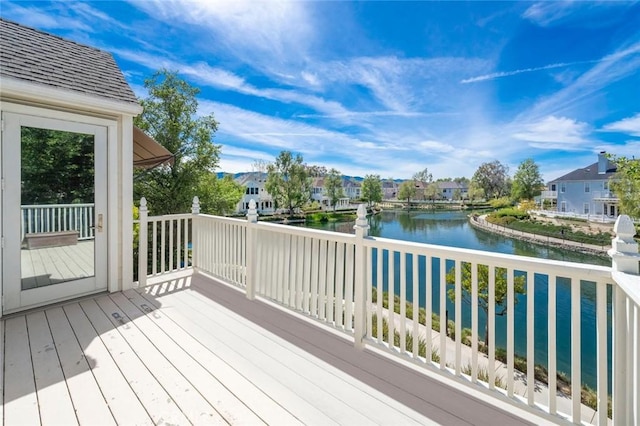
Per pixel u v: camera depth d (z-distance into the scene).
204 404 1.74
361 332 2.36
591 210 28.20
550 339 1.55
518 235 24.98
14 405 1.70
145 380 1.95
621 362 1.35
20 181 3.03
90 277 3.53
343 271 2.52
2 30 3.46
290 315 3.01
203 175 15.09
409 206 52.81
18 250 3.03
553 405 1.54
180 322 2.84
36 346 2.37
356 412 1.70
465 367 4.80
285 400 1.79
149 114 14.03
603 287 1.39
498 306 9.81
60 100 3.14
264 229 3.22
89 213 3.51
